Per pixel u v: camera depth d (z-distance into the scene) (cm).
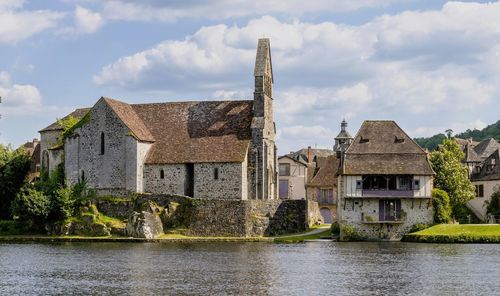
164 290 5734
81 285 5984
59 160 11875
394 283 6078
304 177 16650
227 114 11844
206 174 11181
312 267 7081
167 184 11294
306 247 9306
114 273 6662
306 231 11362
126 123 11344
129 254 8362
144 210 10612
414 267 7069
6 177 11600
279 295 5528
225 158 11119
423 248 8994
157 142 11644
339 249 8956
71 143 11588
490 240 9619
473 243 9638
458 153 12450
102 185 11394
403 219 10450
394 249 8888
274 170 12081
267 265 7250
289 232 11044
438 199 10456
